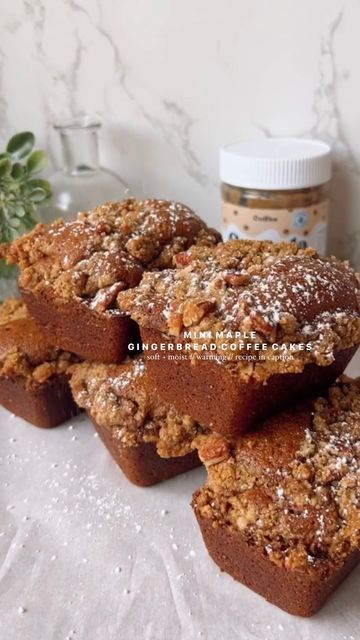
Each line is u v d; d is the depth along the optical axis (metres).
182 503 0.45
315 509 0.37
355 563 0.40
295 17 0.54
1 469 0.48
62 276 0.45
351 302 0.40
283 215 0.54
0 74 0.61
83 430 0.51
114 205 0.48
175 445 0.43
